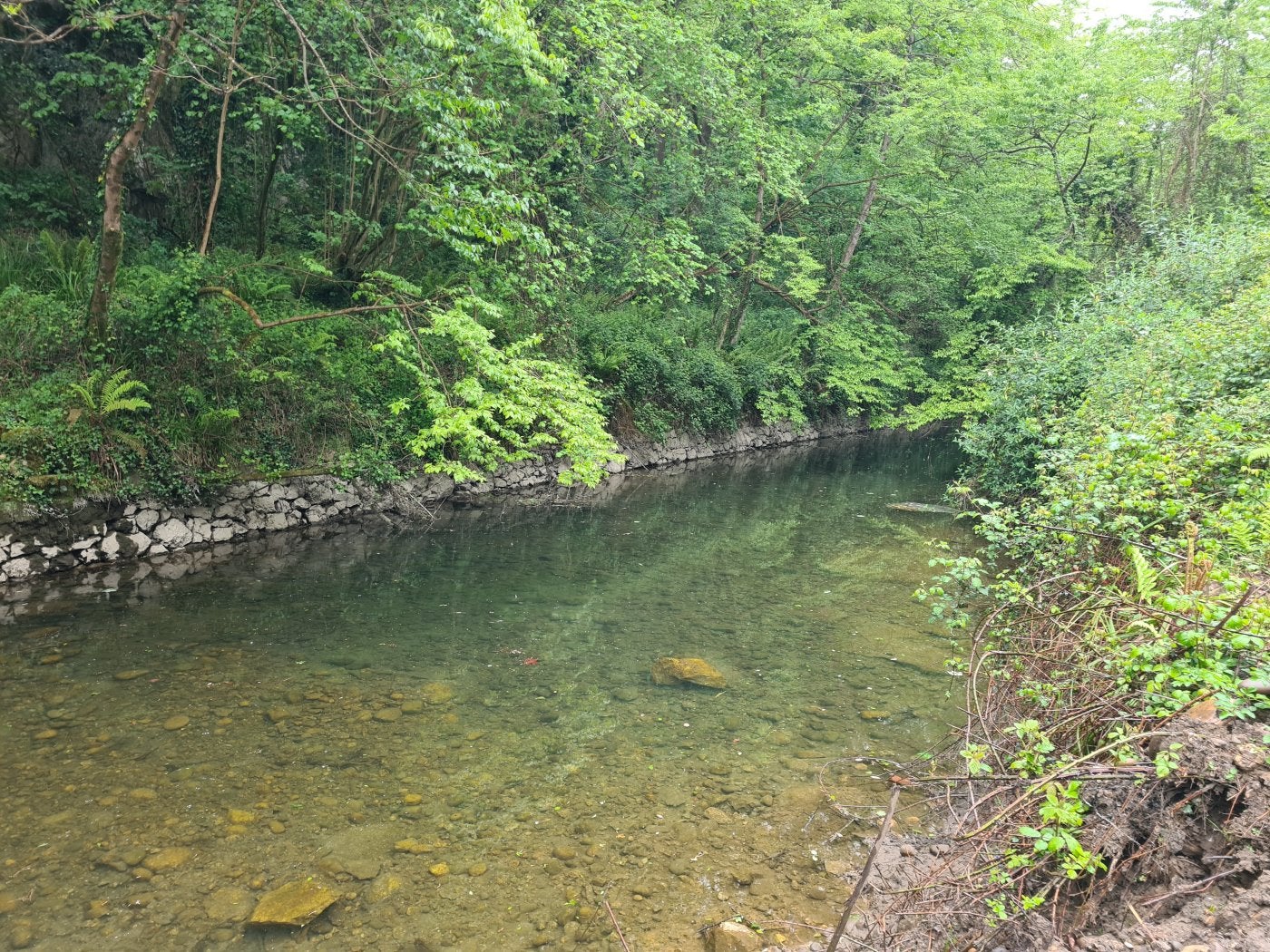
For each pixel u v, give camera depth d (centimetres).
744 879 360
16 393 775
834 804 424
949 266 2025
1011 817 297
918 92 1789
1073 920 250
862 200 2083
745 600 802
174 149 1229
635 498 1369
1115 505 430
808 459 1992
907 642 681
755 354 2047
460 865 364
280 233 1327
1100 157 1998
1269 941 196
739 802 425
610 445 951
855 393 2066
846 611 769
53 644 602
